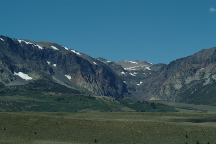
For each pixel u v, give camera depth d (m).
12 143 187.75
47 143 190.88
